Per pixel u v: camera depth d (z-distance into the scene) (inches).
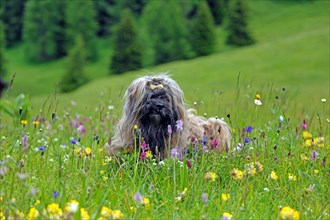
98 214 193.5
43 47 4244.6
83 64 3351.4
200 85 1592.0
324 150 318.7
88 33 4173.2
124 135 323.9
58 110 639.8
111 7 4562.0
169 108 317.1
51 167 277.0
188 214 209.5
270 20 4025.6
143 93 319.6
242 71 1775.3
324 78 1606.8
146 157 283.9
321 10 4082.2
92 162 278.1
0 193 225.1
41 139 355.3
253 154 290.5
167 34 3732.8
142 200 213.9
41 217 185.3
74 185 242.7
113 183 246.7
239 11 3722.9
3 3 4667.8
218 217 204.7
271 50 2043.6
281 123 364.2
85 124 488.1
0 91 1935.3
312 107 716.0
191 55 3708.2
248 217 211.0
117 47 3506.4
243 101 601.3
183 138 324.2
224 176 272.5
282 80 1601.9
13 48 4569.4
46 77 3843.5
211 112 538.6
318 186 258.8
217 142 299.0
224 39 3937.0
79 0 4197.8
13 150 313.1
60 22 4286.4
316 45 2033.7
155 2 3828.7
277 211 220.1
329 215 219.0
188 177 257.8
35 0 4249.5
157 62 3693.4
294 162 288.2
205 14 3695.9
